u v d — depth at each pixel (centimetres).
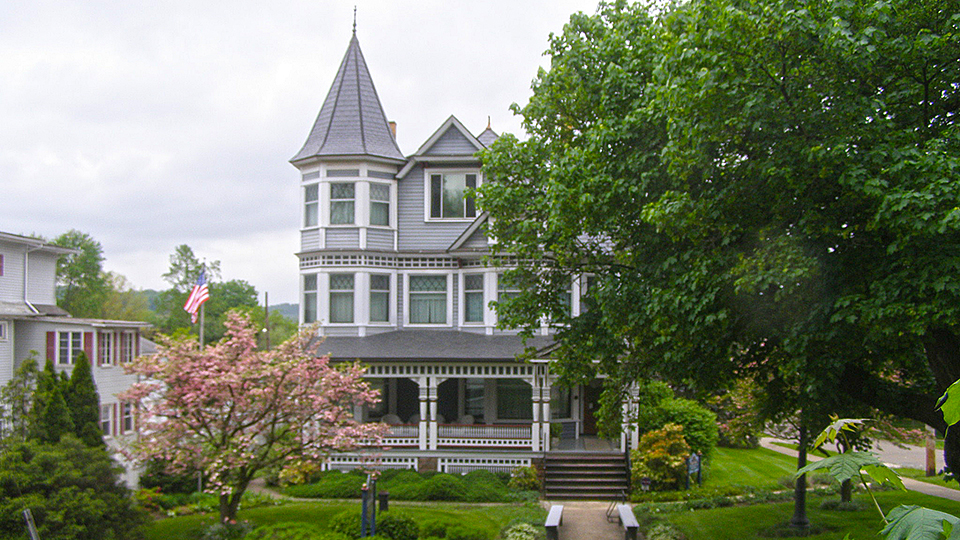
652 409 2609
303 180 2847
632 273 1459
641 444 2452
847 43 965
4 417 2100
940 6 1034
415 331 2800
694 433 2645
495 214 1795
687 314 1216
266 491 2484
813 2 1013
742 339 1242
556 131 1761
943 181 906
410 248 2828
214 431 1831
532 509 2152
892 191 940
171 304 7306
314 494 2361
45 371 2069
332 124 2830
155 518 2084
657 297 1237
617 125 1430
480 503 2266
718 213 1153
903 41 1009
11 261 2800
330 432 1827
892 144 1011
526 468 2442
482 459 2541
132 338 3084
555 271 1753
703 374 1348
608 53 1580
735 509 2095
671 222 1180
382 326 2788
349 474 2527
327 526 1800
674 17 1229
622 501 2123
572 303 2661
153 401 1777
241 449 1711
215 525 1723
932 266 940
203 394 1666
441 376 2556
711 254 1210
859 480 299
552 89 1680
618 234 1505
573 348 1686
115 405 2886
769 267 1082
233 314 1802
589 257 1670
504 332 2742
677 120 1174
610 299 1449
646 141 1370
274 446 1970
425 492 2284
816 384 1078
